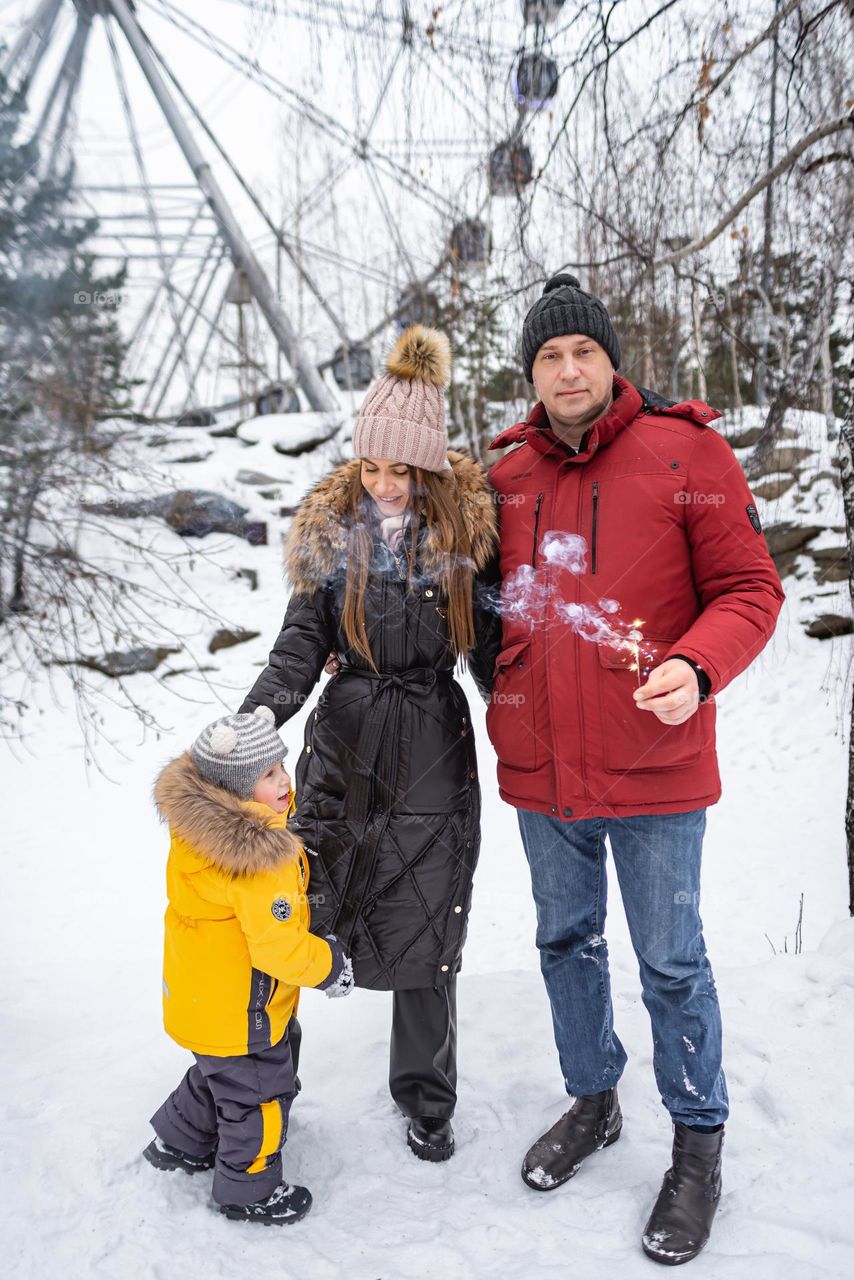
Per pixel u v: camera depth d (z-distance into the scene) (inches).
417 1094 81.5
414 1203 76.2
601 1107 79.8
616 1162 79.4
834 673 282.8
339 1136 84.1
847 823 124.5
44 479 294.4
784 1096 82.8
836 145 152.5
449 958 79.4
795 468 329.7
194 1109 77.2
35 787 260.1
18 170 281.7
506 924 195.8
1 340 283.0
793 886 201.2
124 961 175.2
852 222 180.5
